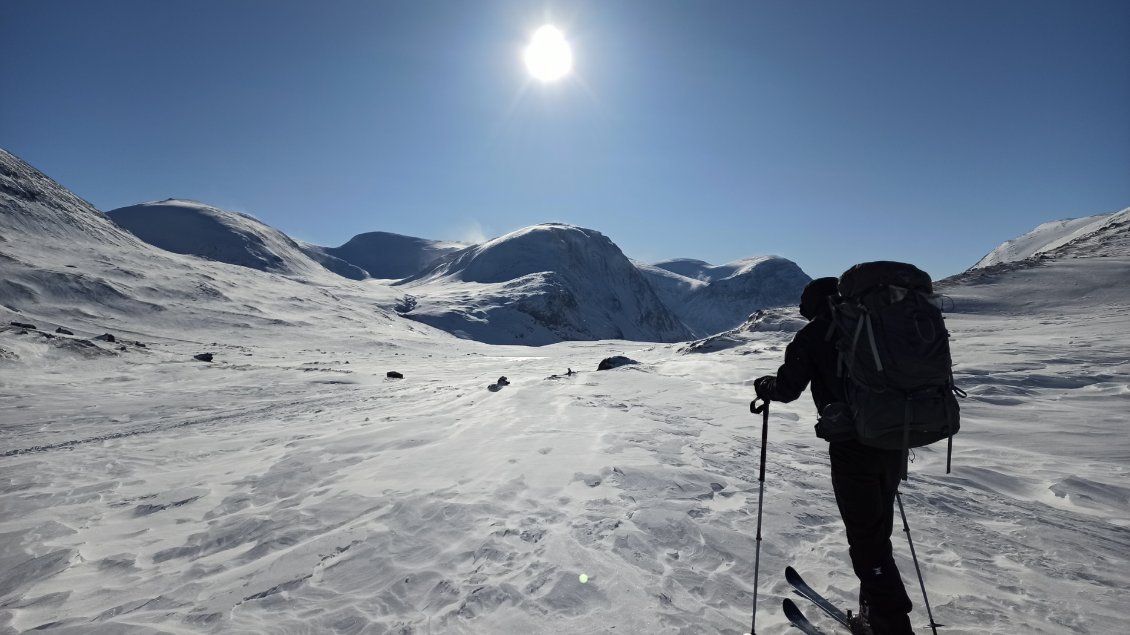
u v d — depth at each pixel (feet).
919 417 7.58
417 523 14.05
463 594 10.48
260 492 19.15
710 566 11.58
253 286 332.60
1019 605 10.27
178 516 17.46
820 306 9.23
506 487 16.55
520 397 35.42
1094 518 15.40
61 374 85.30
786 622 9.54
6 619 11.19
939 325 7.98
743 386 40.83
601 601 10.13
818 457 20.56
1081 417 27.35
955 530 13.92
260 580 11.70
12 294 215.10
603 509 14.53
